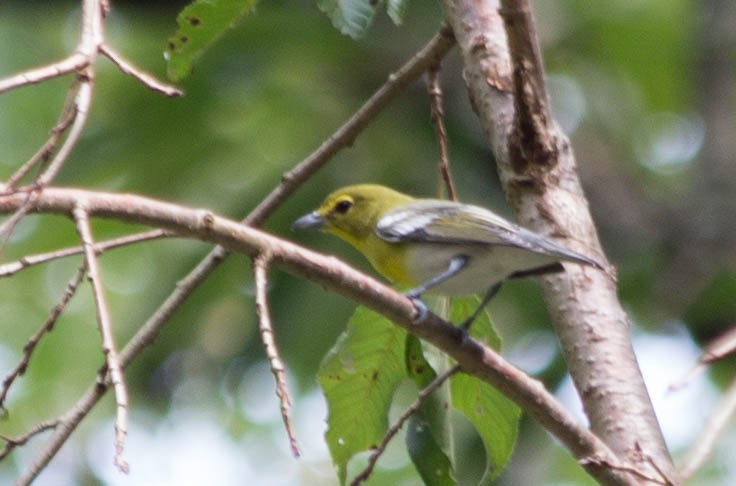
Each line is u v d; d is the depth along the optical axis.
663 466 6.68
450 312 8.27
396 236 8.67
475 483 12.09
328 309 12.72
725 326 16.11
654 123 18.98
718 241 16.17
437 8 14.82
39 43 17.08
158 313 6.95
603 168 17.22
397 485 17.11
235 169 13.42
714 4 18.06
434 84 8.08
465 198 13.81
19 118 17.62
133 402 14.06
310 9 14.64
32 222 15.33
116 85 14.52
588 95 18.00
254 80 14.21
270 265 5.83
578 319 7.26
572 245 7.39
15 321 18.16
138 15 14.74
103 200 5.45
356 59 14.65
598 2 18.69
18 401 17.67
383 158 13.59
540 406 6.37
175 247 13.11
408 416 6.46
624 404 6.91
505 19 7.10
